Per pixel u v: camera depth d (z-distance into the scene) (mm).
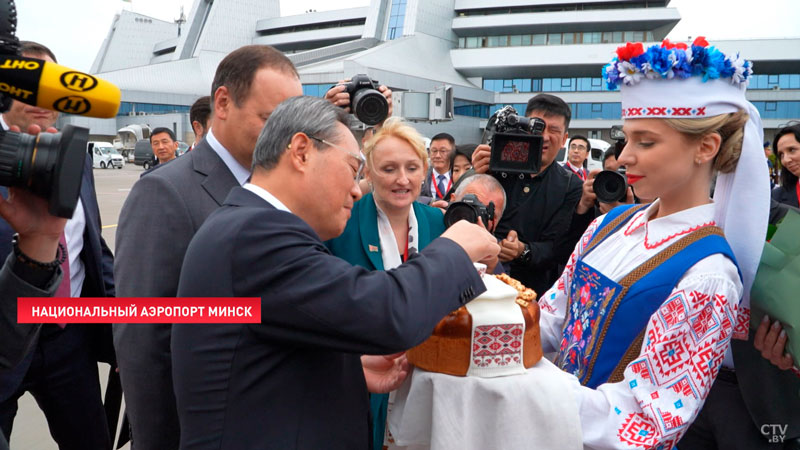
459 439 1339
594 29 46188
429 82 41281
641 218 1618
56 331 2354
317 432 1234
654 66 1404
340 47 49188
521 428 1349
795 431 1734
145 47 73500
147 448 1812
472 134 45094
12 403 2299
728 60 1419
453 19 49000
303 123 1294
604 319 1543
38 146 1010
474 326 1357
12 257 1189
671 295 1417
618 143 3344
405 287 1220
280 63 1968
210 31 59875
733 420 1789
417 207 2393
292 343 1201
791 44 37656
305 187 1307
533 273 3096
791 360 1592
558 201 3072
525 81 46750
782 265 1523
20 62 977
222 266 1196
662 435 1321
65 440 2502
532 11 48000
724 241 1473
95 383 2510
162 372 1770
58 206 1021
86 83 998
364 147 2189
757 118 1531
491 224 2320
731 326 1405
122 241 1831
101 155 36688
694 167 1497
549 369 1474
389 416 1607
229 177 1964
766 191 1520
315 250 1223
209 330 1203
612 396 1404
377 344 1185
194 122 3943
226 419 1192
